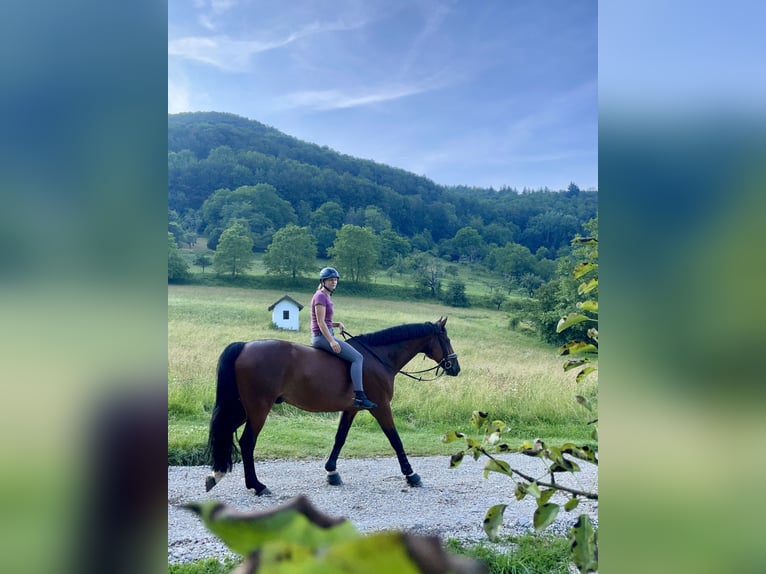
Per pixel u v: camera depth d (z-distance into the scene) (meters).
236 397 4.66
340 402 4.86
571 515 4.14
